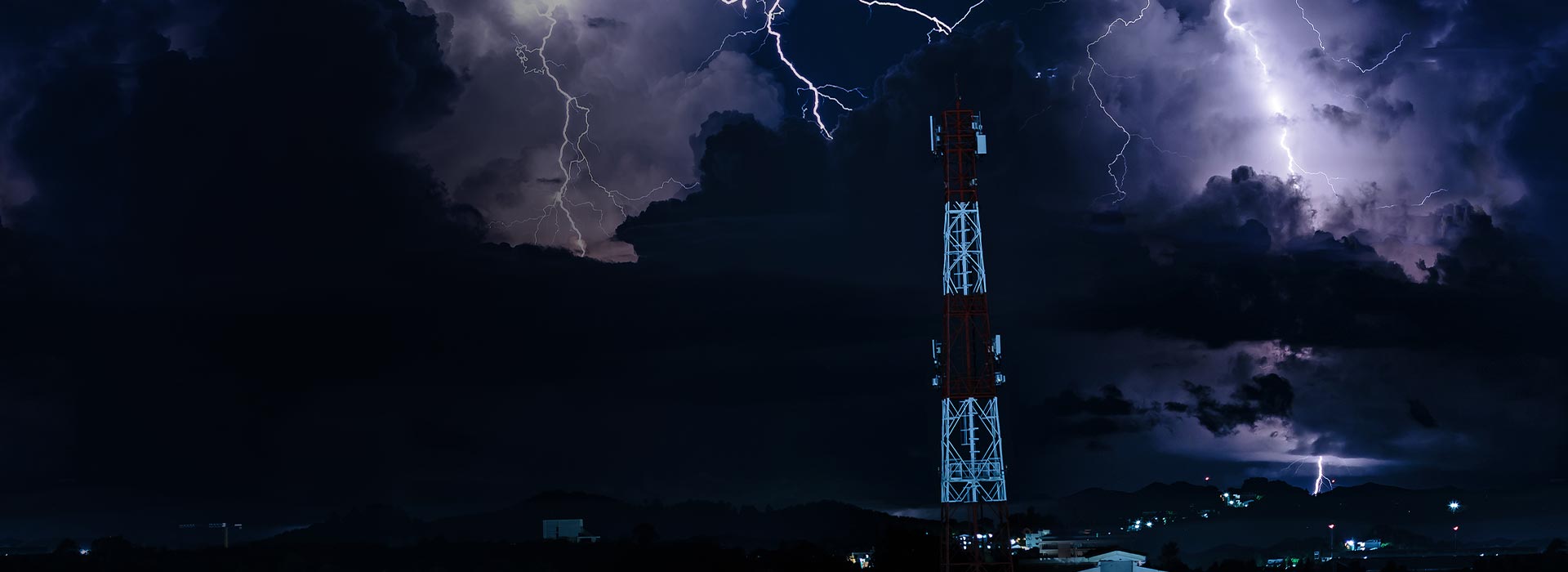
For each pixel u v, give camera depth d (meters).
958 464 80.75
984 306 81.75
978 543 79.94
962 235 82.38
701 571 131.25
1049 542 140.12
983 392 81.00
